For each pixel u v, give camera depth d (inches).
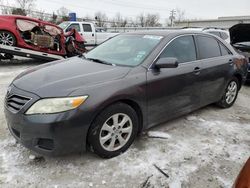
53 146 102.6
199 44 163.8
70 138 103.3
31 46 350.9
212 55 172.7
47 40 360.2
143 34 156.4
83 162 115.6
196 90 156.9
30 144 104.4
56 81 111.0
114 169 111.9
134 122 124.0
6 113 112.4
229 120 172.9
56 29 371.9
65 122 100.4
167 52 140.5
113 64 134.0
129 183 104.0
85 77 114.7
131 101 121.5
